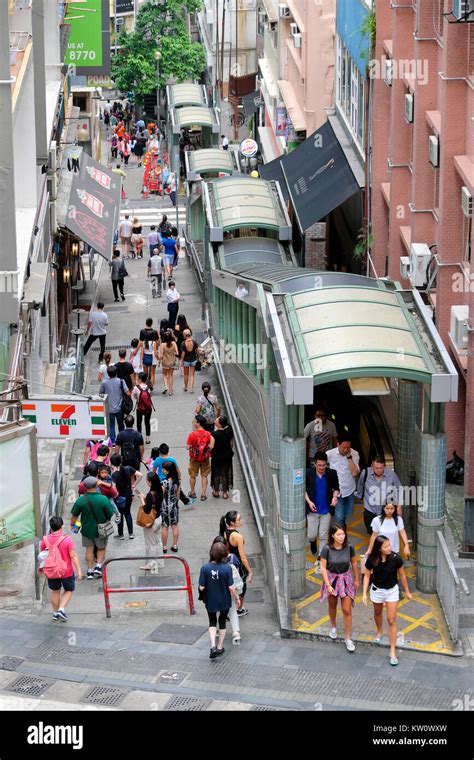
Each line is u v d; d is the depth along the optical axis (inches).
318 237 3284.9
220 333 2399.1
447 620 1473.9
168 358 2322.8
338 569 1422.2
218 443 1857.8
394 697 1353.3
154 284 3056.1
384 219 2342.5
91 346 2689.5
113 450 1956.2
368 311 1595.7
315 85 3100.4
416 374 1480.1
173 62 4926.2
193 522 1806.1
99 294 3112.7
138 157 4766.2
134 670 1417.3
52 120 2534.5
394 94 2123.5
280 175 3004.4
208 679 1395.2
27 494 1360.7
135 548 1737.2
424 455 1512.1
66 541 1509.6
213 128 4106.8
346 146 2731.3
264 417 1722.4
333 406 1910.7
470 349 1664.6
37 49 2253.9
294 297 1633.9
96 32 3526.1
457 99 1758.1
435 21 1923.0
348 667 1413.6
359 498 1678.2
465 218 1791.3
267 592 1600.6
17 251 1870.1
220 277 2277.3
